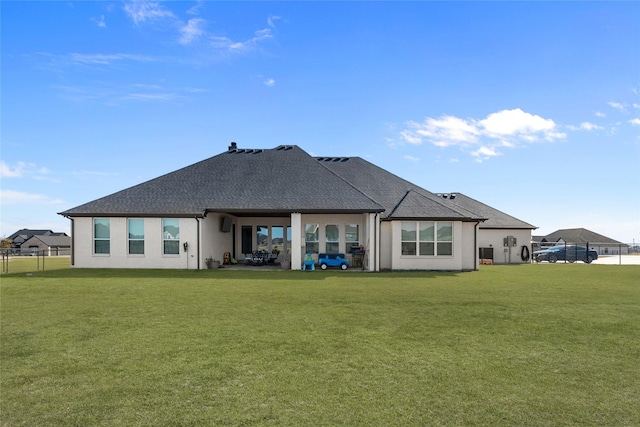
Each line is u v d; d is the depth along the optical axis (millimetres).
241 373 5262
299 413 4168
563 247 34094
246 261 23094
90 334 7117
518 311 9422
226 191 21516
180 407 4281
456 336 7148
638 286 14266
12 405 4312
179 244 20234
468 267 22172
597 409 4309
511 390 4801
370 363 5691
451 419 4062
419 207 21438
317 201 20609
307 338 6922
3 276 16516
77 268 20250
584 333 7422
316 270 20141
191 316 8633
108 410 4207
